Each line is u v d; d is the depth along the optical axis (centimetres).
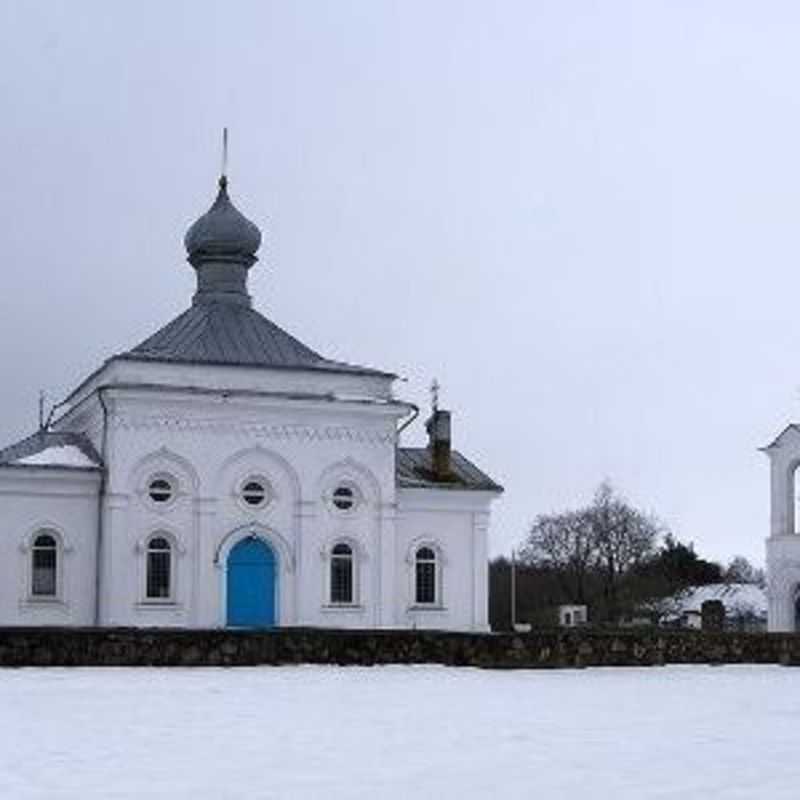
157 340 5838
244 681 3453
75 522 5303
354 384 5647
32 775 1822
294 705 2836
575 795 1688
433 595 5719
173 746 2134
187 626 5250
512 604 11838
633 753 2095
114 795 1661
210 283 6119
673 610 11906
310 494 5494
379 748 2130
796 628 5991
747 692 3388
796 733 2412
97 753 2044
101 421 5400
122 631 3916
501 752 2092
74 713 2628
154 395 5331
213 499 5375
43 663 3844
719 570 14850
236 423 5438
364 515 5569
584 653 4366
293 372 5569
